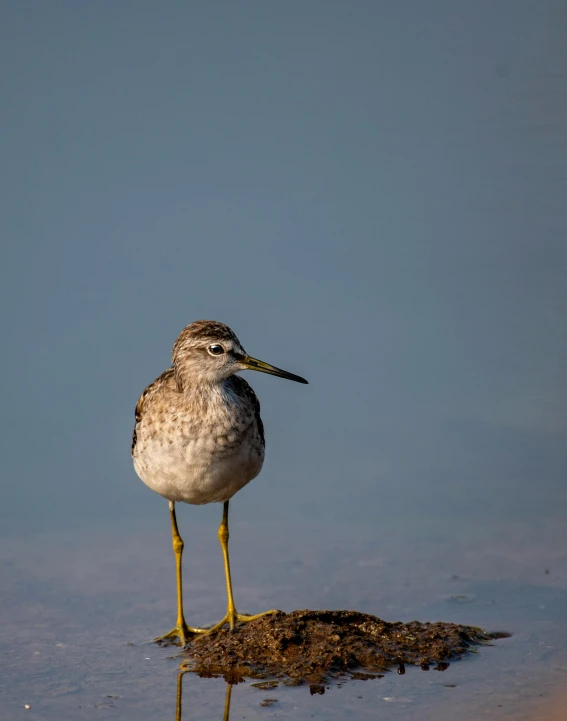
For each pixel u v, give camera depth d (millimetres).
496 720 10703
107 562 15547
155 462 13203
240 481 13453
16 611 13938
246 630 12781
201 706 11188
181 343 13438
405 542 16062
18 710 11141
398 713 10938
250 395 13922
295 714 10930
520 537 16031
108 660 12516
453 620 13523
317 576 15070
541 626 13289
